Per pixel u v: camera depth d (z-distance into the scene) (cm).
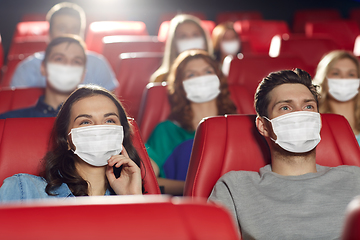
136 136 179
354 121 278
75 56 286
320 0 952
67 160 161
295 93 174
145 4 890
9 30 832
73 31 491
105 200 53
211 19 942
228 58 382
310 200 165
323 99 280
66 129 162
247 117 189
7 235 44
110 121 163
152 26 901
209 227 49
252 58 375
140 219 48
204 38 429
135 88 395
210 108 285
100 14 868
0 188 153
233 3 945
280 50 527
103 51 484
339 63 276
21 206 49
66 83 285
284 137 172
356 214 44
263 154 186
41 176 161
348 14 948
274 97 175
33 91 288
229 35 503
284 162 175
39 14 756
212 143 183
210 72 284
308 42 525
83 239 45
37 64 391
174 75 286
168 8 905
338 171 176
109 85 412
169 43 418
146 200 53
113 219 48
